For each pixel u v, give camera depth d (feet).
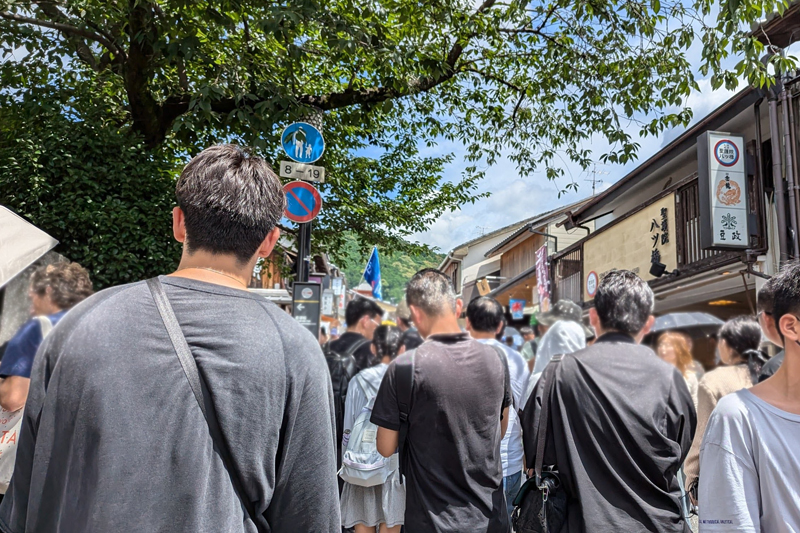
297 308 17.99
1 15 22.27
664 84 25.96
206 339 3.42
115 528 2.94
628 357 6.86
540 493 6.53
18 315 14.30
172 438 3.16
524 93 32.58
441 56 26.40
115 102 27.37
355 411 11.50
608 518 6.07
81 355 3.23
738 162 24.67
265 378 3.45
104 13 22.49
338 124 34.68
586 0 24.20
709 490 4.42
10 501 3.40
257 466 3.37
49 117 23.52
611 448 6.33
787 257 22.04
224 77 22.31
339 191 36.27
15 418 7.97
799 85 22.22
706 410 10.39
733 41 19.06
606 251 41.83
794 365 4.27
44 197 22.30
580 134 29.55
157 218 23.15
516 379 10.94
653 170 36.01
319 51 26.68
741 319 12.33
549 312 12.36
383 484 10.30
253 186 3.96
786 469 4.13
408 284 8.79
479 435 7.49
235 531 3.24
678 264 30.76
